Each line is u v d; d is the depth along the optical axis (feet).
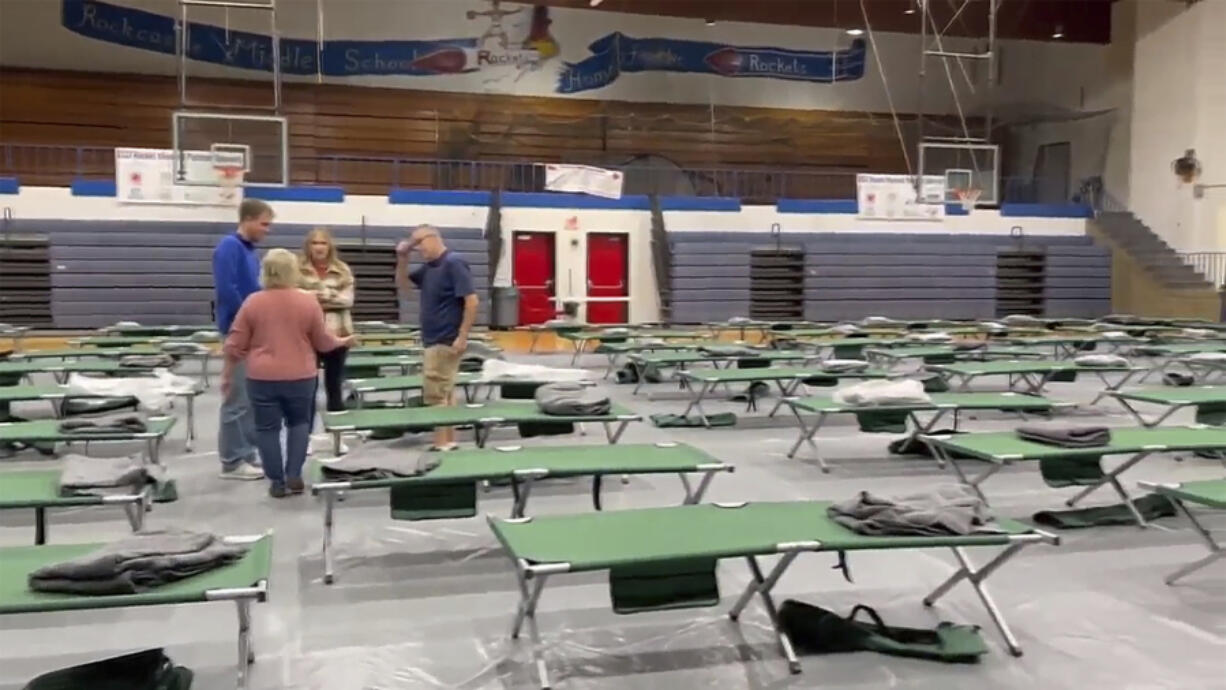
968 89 69.21
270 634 10.39
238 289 16.58
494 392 28.04
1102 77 62.39
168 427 16.10
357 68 58.39
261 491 16.65
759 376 23.20
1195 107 54.65
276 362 15.58
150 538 8.80
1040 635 10.43
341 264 19.35
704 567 9.31
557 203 51.83
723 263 52.85
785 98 65.67
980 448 13.99
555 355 42.73
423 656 9.84
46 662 9.66
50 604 7.66
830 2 56.29
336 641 10.21
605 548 9.11
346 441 20.10
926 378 25.22
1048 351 38.37
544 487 17.29
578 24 61.72
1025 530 9.76
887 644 9.87
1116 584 12.10
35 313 45.09
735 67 64.39
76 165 53.01
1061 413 23.30
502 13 60.44
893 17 56.85
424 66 59.47
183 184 43.73
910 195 55.47
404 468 12.26
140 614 10.91
